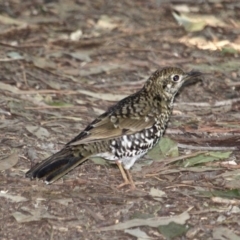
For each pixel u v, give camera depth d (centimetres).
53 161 1184
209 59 1702
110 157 1228
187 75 1312
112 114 1238
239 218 1147
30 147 1309
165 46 1762
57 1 1986
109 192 1206
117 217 1142
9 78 1554
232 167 1288
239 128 1412
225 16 1931
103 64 1661
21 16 1892
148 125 1245
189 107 1491
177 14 1927
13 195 1184
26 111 1436
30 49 1714
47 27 1844
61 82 1562
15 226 1113
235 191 1209
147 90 1296
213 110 1482
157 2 2009
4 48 1670
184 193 1209
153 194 1203
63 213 1147
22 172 1244
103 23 1883
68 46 1742
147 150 1263
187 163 1295
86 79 1592
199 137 1380
